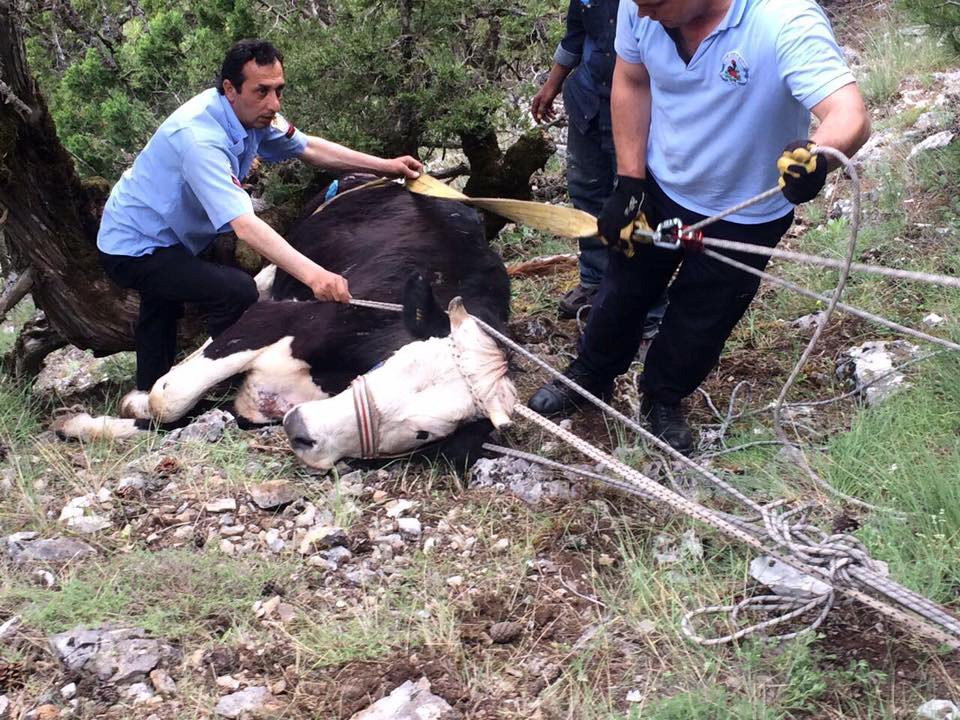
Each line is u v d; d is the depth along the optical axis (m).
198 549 4.18
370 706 3.42
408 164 5.52
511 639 3.71
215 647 3.65
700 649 3.60
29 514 4.38
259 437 4.90
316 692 3.49
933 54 9.01
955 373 4.95
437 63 6.21
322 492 4.47
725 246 3.87
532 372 5.66
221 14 6.88
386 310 4.76
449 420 4.33
